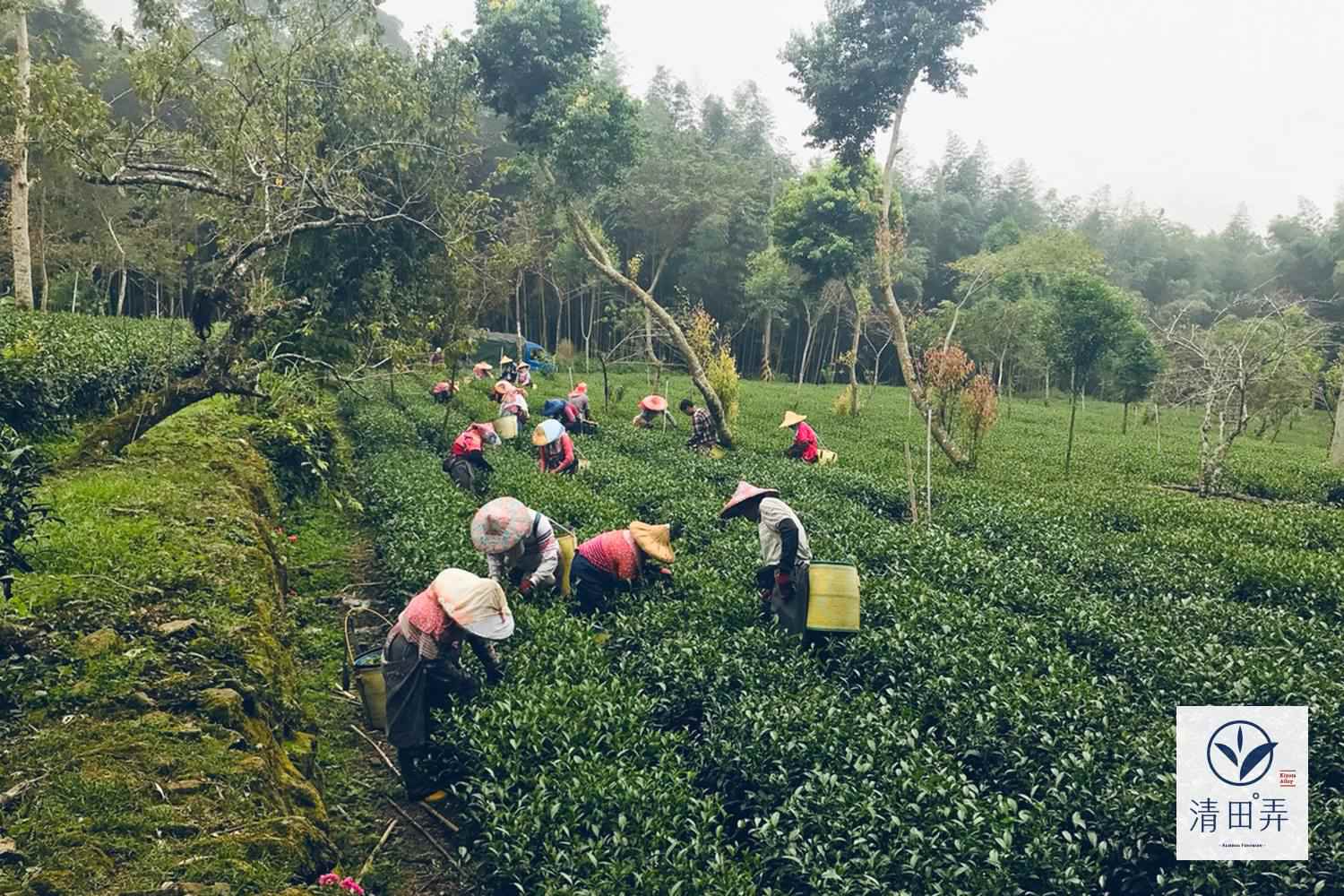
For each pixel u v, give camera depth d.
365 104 15.11
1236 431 19.31
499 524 7.84
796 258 31.22
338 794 6.23
